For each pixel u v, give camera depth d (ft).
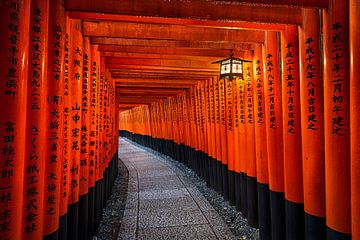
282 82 12.91
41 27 8.52
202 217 20.90
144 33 14.34
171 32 14.49
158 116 59.36
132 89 40.14
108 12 10.39
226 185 24.64
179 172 39.06
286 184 12.69
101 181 21.12
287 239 12.75
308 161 10.95
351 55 8.18
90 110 17.13
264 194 16.08
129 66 23.67
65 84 11.53
